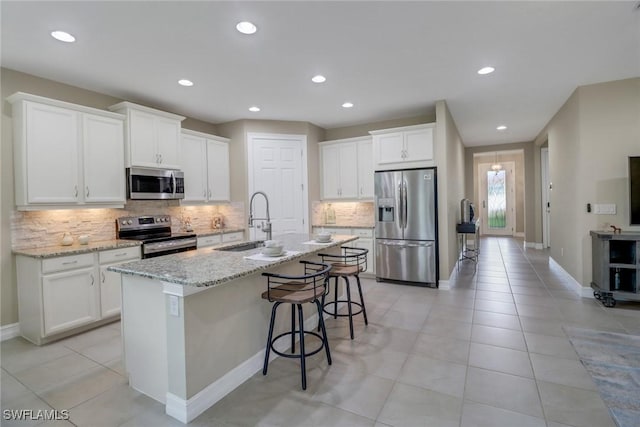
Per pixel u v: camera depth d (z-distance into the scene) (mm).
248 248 3238
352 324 3021
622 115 3664
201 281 1725
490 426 1765
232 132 5152
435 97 4215
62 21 2330
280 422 1826
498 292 4250
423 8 2279
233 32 2549
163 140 4035
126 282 2156
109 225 3818
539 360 2453
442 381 2205
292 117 5074
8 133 3016
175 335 1866
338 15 2350
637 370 2283
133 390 2158
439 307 3703
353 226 5234
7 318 3016
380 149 4820
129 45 2711
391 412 1896
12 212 3051
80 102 3598
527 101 4434
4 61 2928
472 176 8680
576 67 3314
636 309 3480
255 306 2406
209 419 1863
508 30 2590
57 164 3123
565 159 4535
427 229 4488
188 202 4512
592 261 3816
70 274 3006
